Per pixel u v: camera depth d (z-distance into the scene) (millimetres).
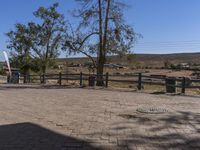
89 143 7781
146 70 67438
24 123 10133
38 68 42062
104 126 9578
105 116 11172
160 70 69562
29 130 9172
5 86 25391
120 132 8828
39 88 23188
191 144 7680
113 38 29469
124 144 7676
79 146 7547
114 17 29516
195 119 10586
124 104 14078
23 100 15750
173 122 10102
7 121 10469
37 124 9953
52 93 19141
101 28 29406
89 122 10180
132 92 19594
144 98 16297
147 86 26000
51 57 40500
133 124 9836
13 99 16188
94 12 29500
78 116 11211
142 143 7758
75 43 30375
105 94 18359
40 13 38406
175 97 16812
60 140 8070
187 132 8820
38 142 7902
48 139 8172
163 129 9164
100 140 8031
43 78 30344
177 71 65250
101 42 29453
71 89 22062
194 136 8398
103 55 29469
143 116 11125
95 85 25047
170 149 7281
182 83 19078
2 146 7598
